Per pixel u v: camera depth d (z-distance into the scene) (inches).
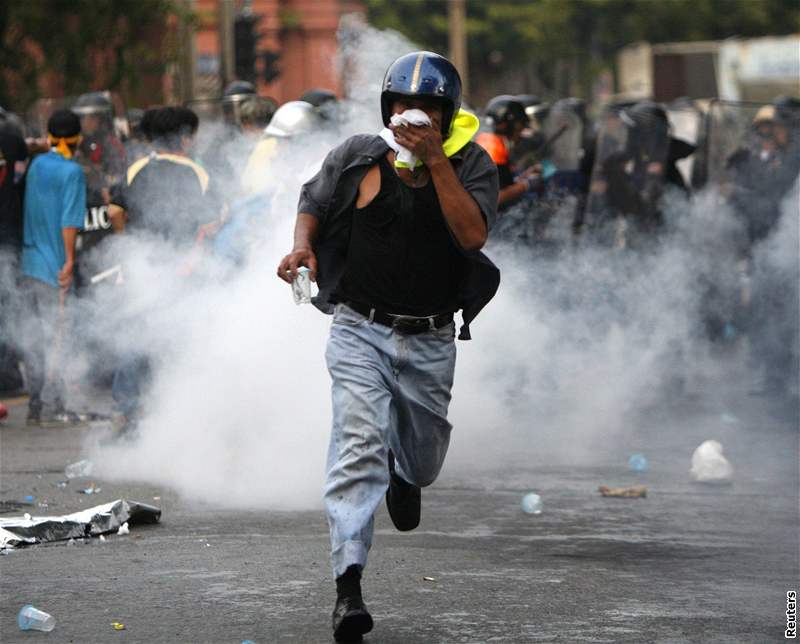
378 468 475.8
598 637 485.4
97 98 1157.7
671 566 594.2
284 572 569.0
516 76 5551.2
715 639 485.4
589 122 1312.7
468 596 537.6
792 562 604.4
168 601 524.4
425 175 480.4
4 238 1056.2
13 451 890.1
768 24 6058.1
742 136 1246.3
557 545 633.0
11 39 2074.3
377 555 606.2
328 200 489.4
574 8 5600.4
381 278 485.1
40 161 1021.8
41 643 470.9
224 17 2314.2
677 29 5940.0
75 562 585.3
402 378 493.7
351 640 474.6
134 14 2123.5
